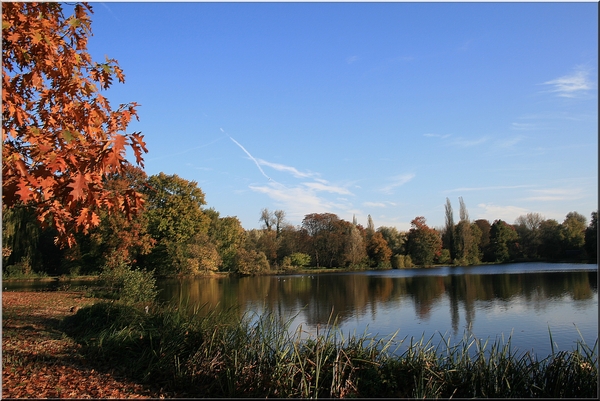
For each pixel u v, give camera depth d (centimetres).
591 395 670
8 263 3762
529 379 721
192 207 4738
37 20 536
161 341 868
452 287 3447
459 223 7444
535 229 7212
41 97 556
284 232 6762
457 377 735
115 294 2133
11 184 419
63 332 1106
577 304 2334
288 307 2338
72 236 570
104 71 629
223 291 3231
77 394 655
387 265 6619
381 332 1619
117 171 477
